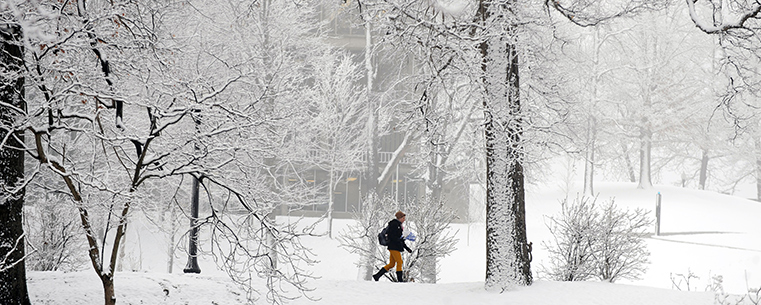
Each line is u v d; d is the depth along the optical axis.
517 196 14.54
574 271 16.42
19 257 10.23
